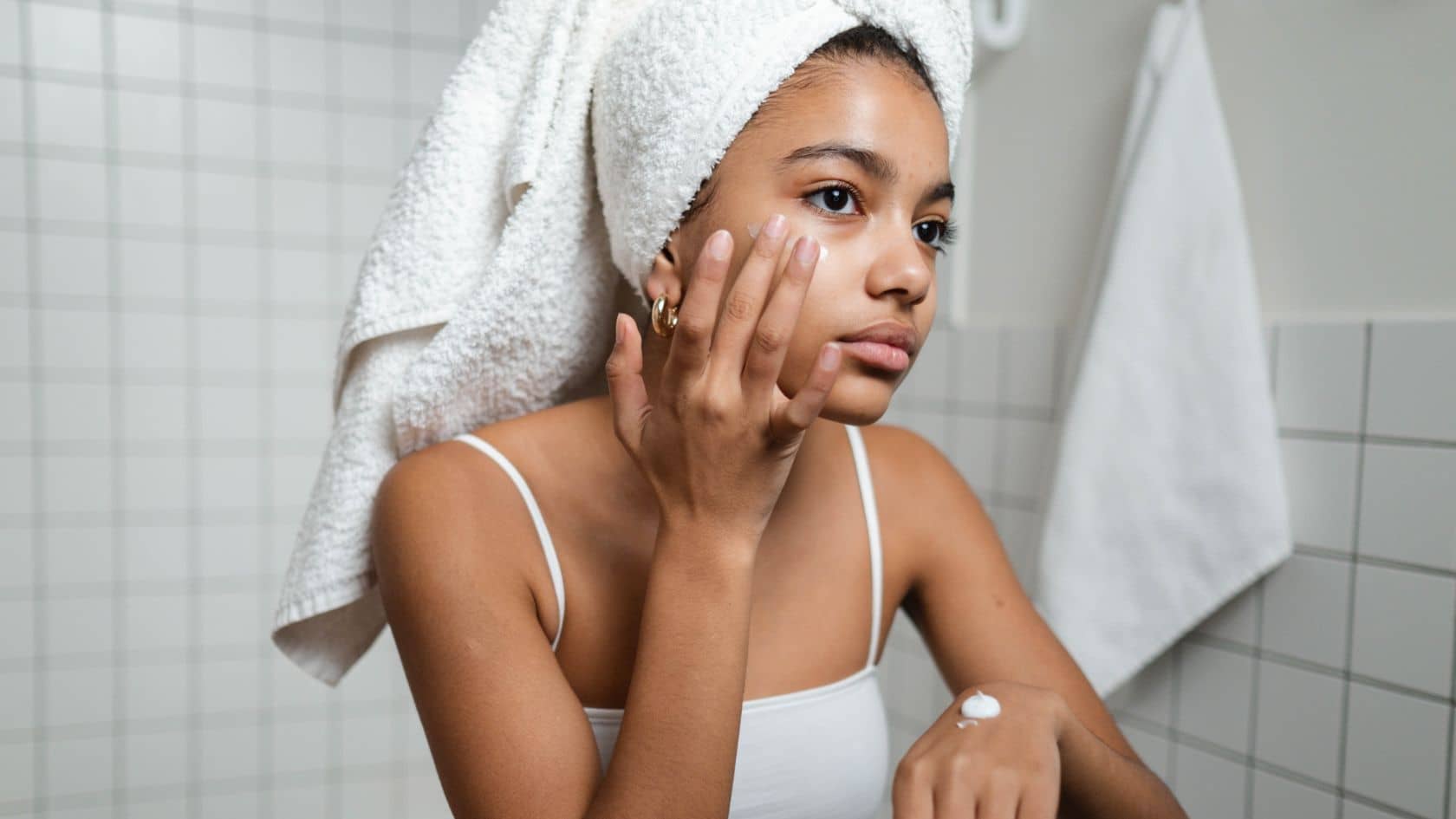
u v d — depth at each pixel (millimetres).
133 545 1721
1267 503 1092
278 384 1785
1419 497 985
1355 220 1056
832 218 525
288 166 1765
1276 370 1127
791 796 640
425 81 1833
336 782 1854
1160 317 1139
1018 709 562
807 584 690
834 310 515
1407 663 997
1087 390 1179
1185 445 1127
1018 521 1484
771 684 653
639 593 631
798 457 719
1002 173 1537
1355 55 1050
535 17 640
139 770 1740
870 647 714
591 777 523
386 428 665
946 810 502
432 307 646
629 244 589
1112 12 1336
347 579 662
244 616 1789
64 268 1659
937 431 1660
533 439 643
